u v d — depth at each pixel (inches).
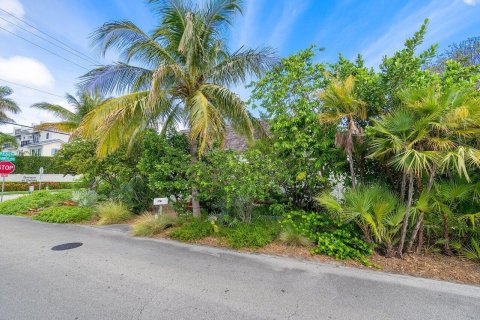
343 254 157.6
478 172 154.1
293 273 136.4
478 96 152.6
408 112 147.0
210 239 198.1
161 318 92.7
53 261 153.8
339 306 102.3
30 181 767.7
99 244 191.0
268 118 246.4
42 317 92.5
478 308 101.8
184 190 253.0
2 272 136.1
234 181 199.3
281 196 237.0
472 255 152.3
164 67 209.5
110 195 332.8
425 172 154.2
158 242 196.4
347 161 197.6
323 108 183.3
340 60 201.5
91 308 99.2
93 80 228.2
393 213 157.2
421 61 165.2
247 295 111.1
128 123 237.0
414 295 112.3
